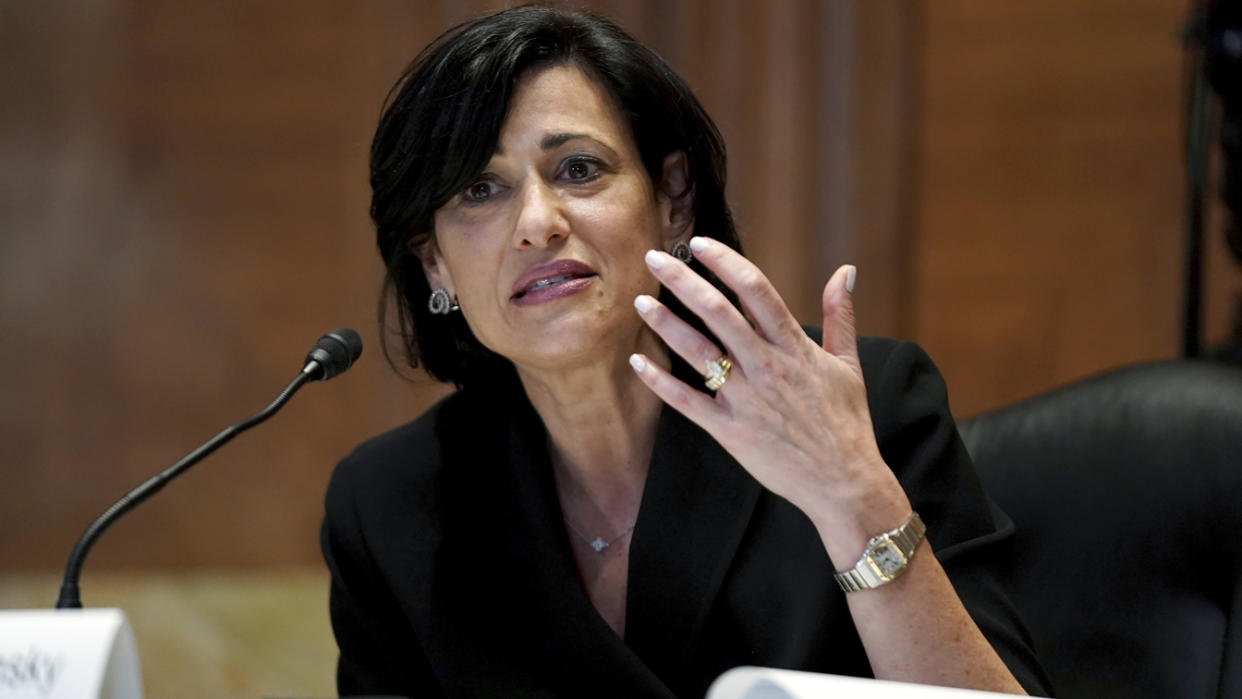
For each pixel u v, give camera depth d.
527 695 5.70
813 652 5.30
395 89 5.81
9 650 3.67
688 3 14.22
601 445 5.88
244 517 15.65
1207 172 7.65
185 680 12.48
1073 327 13.88
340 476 6.43
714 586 5.52
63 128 15.35
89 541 4.50
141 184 15.42
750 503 5.58
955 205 14.05
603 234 5.39
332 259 15.34
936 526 5.45
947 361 14.20
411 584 5.94
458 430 6.32
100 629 3.71
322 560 15.64
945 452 5.61
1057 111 13.73
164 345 15.58
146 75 15.29
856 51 14.01
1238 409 5.74
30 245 15.51
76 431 15.70
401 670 6.13
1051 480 6.11
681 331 4.61
